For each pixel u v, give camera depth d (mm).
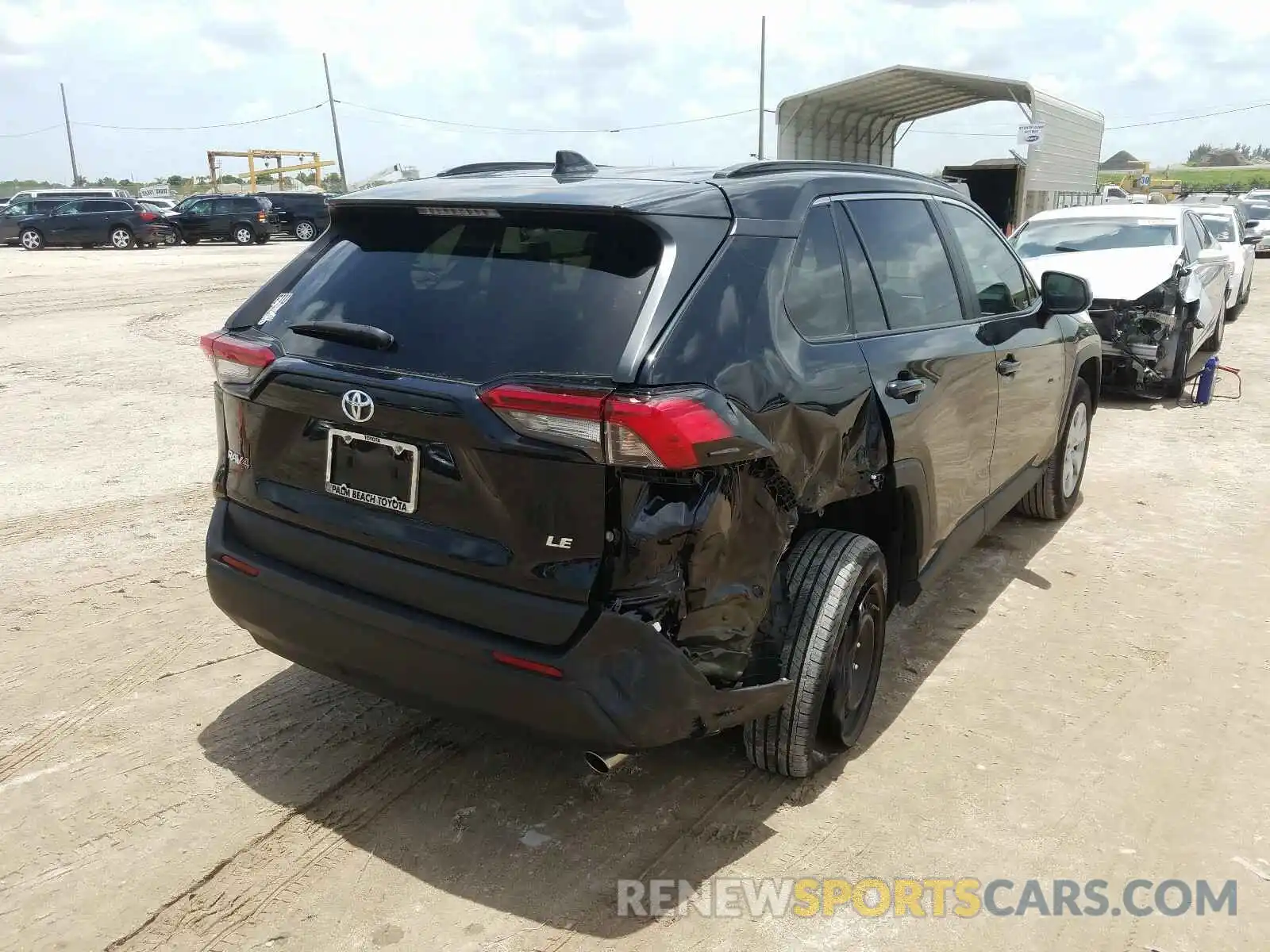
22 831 2912
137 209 29562
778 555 2785
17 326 13172
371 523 2730
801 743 3086
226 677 3863
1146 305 8922
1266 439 7906
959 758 3408
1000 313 4469
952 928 2623
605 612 2436
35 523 5512
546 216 2713
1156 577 5055
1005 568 5168
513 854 2877
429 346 2646
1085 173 25672
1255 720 3686
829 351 3025
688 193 2781
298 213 33875
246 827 2961
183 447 7145
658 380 2418
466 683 2590
